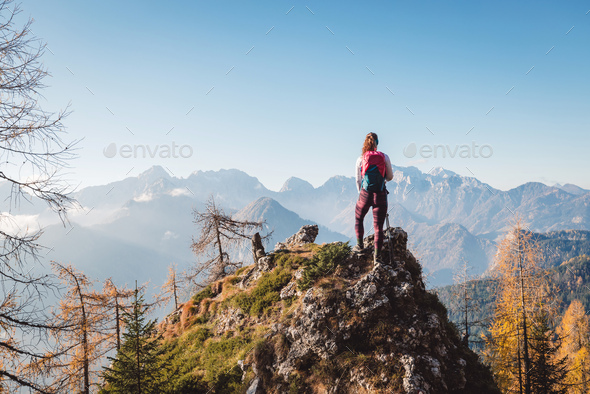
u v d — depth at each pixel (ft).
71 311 55.06
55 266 55.11
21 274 18.21
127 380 34.06
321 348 34.40
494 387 33.83
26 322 19.33
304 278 43.52
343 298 36.37
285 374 34.35
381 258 37.29
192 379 39.50
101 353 57.21
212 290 64.90
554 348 60.08
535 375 58.34
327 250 42.96
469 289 70.44
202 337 50.60
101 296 61.00
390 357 32.27
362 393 30.81
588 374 111.14
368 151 31.96
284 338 37.04
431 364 31.83
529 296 62.49
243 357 40.06
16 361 21.24
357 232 38.73
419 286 39.63
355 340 34.45
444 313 38.32
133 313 35.78
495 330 69.62
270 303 48.93
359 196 35.40
